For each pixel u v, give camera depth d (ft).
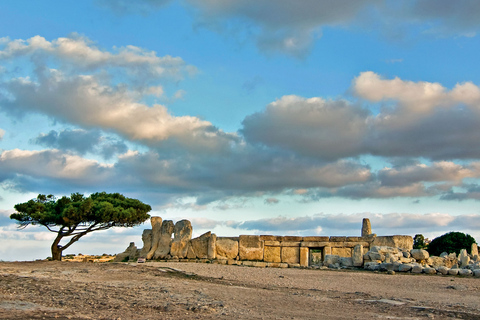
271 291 80.43
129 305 61.11
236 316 56.80
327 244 142.92
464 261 127.95
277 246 143.64
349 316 60.03
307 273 106.93
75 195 159.33
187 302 64.69
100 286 76.02
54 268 97.81
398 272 114.11
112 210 149.28
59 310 56.08
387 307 67.62
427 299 76.07
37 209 148.36
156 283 82.58
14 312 53.98
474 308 67.67
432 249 185.98
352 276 103.60
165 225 143.54
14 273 87.25
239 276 97.96
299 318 57.36
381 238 140.36
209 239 139.54
